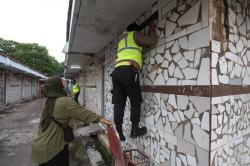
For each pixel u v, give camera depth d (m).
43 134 2.69
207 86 2.45
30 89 30.52
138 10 4.06
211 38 2.43
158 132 3.50
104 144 6.24
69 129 2.85
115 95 3.71
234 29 2.76
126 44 3.58
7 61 14.05
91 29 5.33
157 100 3.53
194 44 2.66
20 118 12.57
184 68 2.85
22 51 53.09
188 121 2.76
